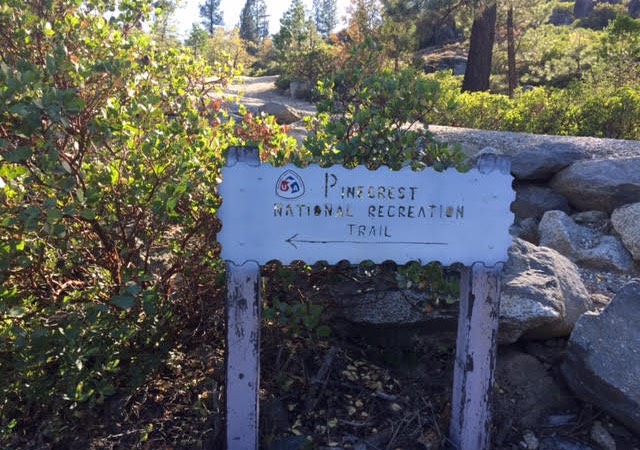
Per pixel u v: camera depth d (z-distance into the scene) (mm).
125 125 3176
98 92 3328
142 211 3244
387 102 3740
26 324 3215
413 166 3371
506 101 11086
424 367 3744
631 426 3221
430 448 3131
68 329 2963
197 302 3637
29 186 3010
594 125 9492
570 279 4266
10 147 3004
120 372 3439
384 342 3885
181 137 3521
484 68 19188
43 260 3264
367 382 3580
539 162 6566
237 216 2701
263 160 3676
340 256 2777
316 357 3709
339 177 2727
